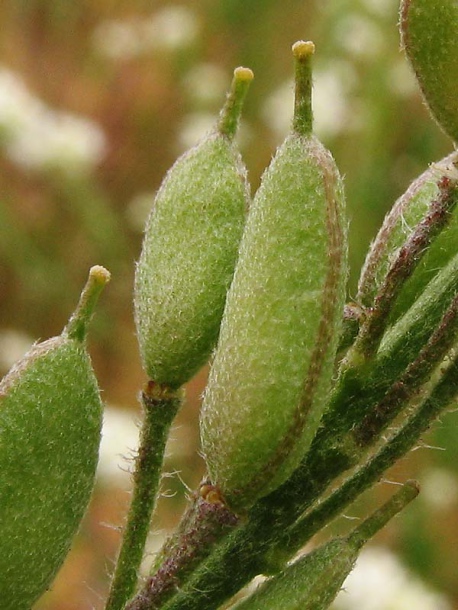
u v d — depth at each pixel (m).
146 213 0.12
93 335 0.11
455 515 0.10
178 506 0.09
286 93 0.12
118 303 0.12
